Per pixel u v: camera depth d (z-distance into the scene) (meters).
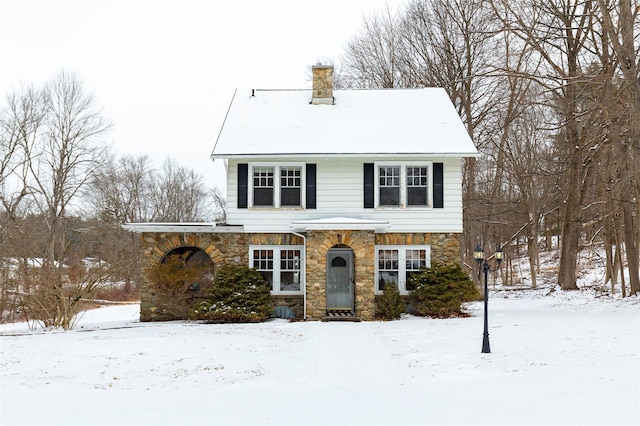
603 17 20.75
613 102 20.78
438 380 10.08
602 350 12.25
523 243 48.50
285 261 21.45
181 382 10.60
